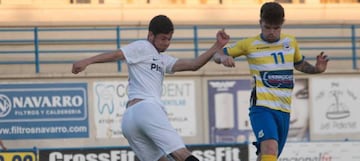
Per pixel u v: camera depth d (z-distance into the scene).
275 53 20.34
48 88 44.34
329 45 48.91
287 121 20.61
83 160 39.88
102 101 44.44
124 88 44.59
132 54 19.38
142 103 19.12
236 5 51.53
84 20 49.75
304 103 45.81
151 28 19.66
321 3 53.53
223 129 45.19
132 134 19.34
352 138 46.25
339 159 41.66
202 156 40.59
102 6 50.34
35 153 38.59
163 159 19.64
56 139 44.22
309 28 48.81
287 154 41.06
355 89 46.38
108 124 44.44
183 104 44.91
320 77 46.03
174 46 47.41
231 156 40.69
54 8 49.97
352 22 49.25
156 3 52.06
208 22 47.84
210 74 45.19
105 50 46.91
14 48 46.25
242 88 45.38
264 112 20.28
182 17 50.97
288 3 53.31
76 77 44.47
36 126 44.19
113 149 40.12
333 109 46.16
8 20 49.44
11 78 44.22
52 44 46.53
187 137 44.91
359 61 48.78
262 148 19.97
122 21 47.81
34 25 46.47
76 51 46.66
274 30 20.08
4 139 43.97
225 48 20.61
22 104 44.19
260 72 20.38
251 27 48.09
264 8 20.08
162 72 19.77
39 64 46.22
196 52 47.28
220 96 45.28
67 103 44.34
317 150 41.38
